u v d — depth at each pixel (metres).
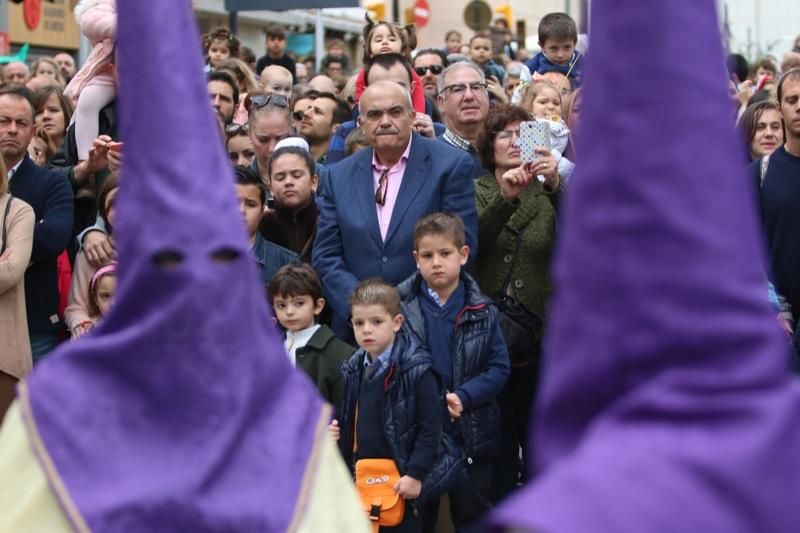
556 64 15.70
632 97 3.12
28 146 11.70
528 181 10.31
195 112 4.76
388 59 12.78
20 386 4.92
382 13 30.31
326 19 39.94
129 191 4.73
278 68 15.99
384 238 10.33
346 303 10.19
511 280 10.56
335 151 13.68
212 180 4.75
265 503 4.78
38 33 32.59
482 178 11.09
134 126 4.73
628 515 2.86
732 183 3.09
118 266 4.78
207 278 4.67
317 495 4.96
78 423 4.80
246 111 14.39
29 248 10.34
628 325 3.09
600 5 3.18
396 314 9.34
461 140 12.35
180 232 4.66
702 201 3.07
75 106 12.86
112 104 12.33
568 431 3.21
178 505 4.67
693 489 2.90
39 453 4.78
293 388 5.07
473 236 10.38
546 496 2.90
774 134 12.70
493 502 10.67
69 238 11.00
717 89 3.12
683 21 3.11
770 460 2.96
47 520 4.77
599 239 3.13
